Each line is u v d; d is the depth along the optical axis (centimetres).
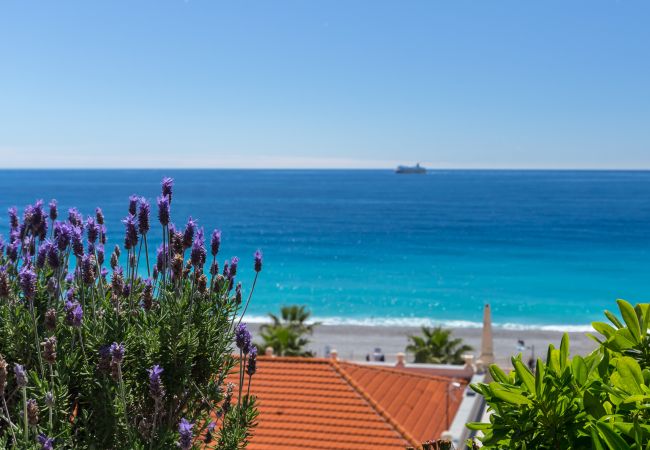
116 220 13962
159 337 498
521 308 7438
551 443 294
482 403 2388
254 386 1769
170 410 485
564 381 291
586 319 6956
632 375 287
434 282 8906
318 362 1881
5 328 492
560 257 10881
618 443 254
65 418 452
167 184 523
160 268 548
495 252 11519
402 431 1602
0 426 488
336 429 1600
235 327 506
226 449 494
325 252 11681
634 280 8894
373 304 7675
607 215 17725
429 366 3291
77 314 454
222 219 16800
